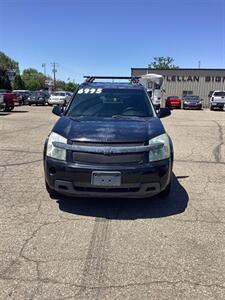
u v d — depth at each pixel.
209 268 3.55
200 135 13.20
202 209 5.18
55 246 3.94
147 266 3.57
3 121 17.61
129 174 4.54
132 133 4.81
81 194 4.69
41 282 3.27
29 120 18.38
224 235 4.32
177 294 3.12
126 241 4.10
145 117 5.79
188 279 3.36
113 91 6.42
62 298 3.04
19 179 6.50
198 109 36.81
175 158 8.70
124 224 4.58
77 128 4.95
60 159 4.72
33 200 5.39
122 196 4.68
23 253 3.78
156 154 4.73
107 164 4.57
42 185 6.15
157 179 4.70
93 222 4.62
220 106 34.53
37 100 37.75
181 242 4.10
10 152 9.01
